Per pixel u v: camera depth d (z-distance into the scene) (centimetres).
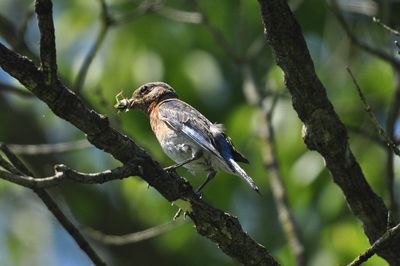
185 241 1502
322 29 1505
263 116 1288
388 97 1355
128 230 1738
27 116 1759
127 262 1748
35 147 1282
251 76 1352
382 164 1280
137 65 1361
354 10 1408
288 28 842
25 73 718
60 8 1439
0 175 677
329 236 1270
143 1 1414
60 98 739
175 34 1403
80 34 1385
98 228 1727
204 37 1431
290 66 865
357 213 935
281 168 1295
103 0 1238
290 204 1283
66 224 873
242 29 1371
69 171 704
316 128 897
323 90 884
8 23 1408
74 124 755
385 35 1426
